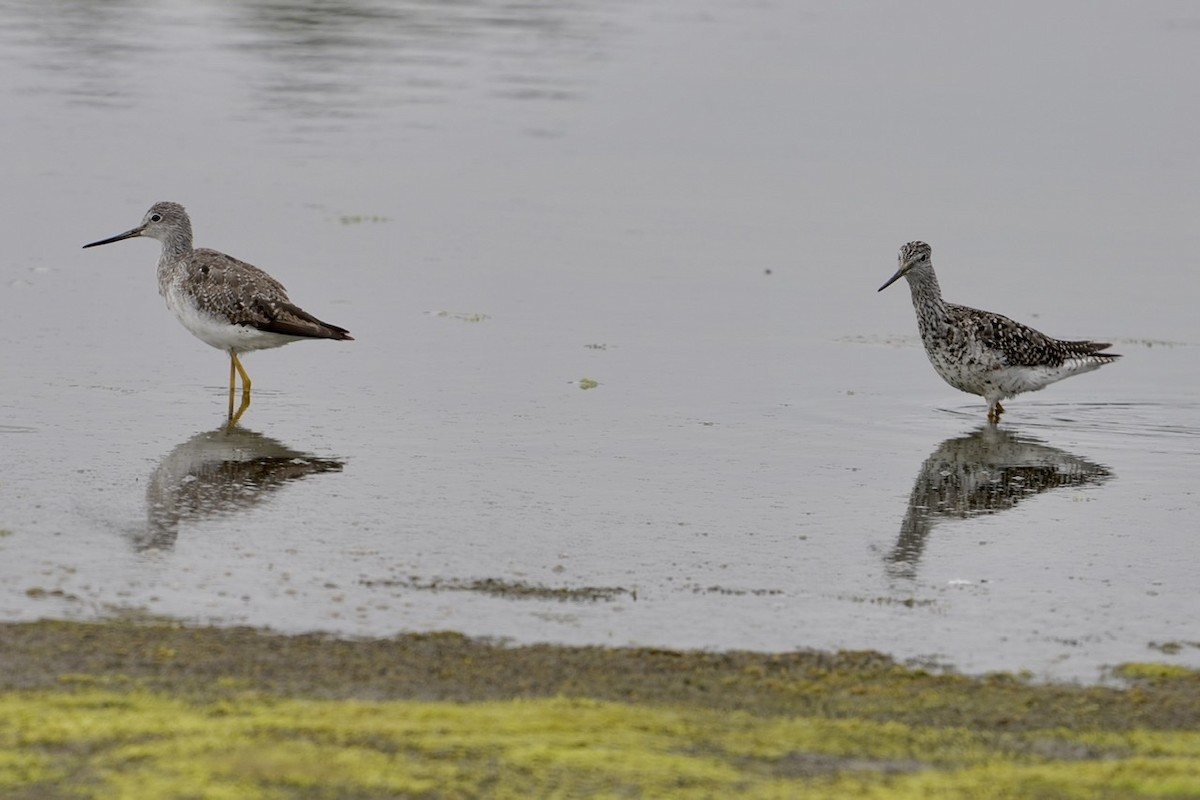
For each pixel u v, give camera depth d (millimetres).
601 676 9820
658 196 28062
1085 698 9734
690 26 45625
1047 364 17656
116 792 7527
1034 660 10602
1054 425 17266
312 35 42344
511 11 47156
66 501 13414
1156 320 21609
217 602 11102
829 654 10523
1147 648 10922
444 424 16406
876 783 8070
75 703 8703
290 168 29078
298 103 34531
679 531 13297
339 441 15688
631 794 7738
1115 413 17797
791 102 36438
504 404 17234
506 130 32844
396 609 11109
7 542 12258
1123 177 30156
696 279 23125
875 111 35719
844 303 22203
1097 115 35688
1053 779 8180
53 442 15219
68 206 25672
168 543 12438
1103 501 14516
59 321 19922
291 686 9312
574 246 24703
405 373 18344
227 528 12891
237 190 27297
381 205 26781
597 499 14094
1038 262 24422
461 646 10312
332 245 24188
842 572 12430
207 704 8812
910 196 28438
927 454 16016
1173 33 46719
